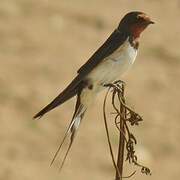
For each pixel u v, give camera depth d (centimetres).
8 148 1683
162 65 2127
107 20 2352
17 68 2031
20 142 1712
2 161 1633
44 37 2234
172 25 2375
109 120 1812
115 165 702
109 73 848
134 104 1916
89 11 2405
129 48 855
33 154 1675
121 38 856
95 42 2233
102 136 1750
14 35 2228
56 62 2084
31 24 2303
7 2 2402
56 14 2377
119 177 698
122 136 704
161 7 2498
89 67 842
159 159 1698
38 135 1742
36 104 1850
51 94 1905
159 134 1797
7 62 2061
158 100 1947
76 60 2108
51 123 1784
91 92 839
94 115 1831
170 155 1722
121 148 701
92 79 841
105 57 848
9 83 1939
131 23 860
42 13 2380
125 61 855
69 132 819
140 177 1628
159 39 2266
